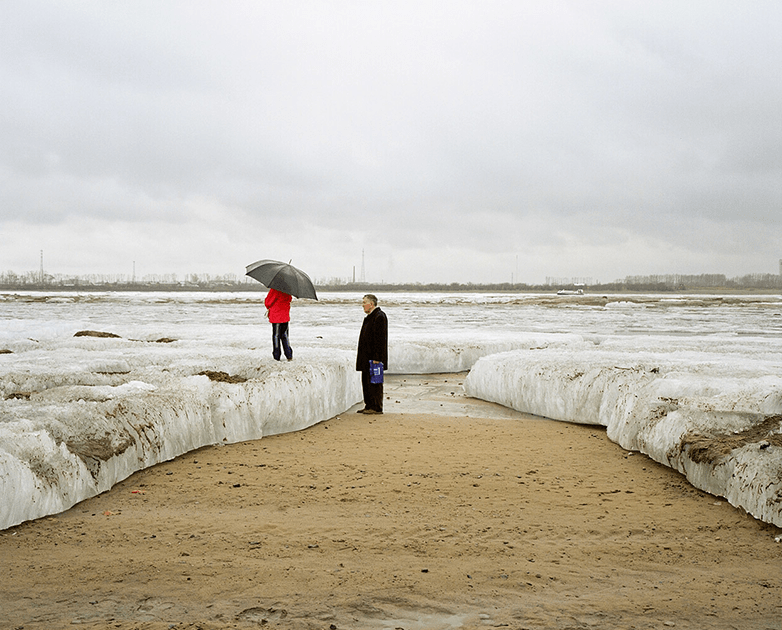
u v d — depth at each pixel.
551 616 3.83
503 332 25.73
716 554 4.92
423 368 18.06
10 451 5.68
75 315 46.03
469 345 18.94
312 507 6.00
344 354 13.09
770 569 4.64
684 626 3.72
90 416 6.99
